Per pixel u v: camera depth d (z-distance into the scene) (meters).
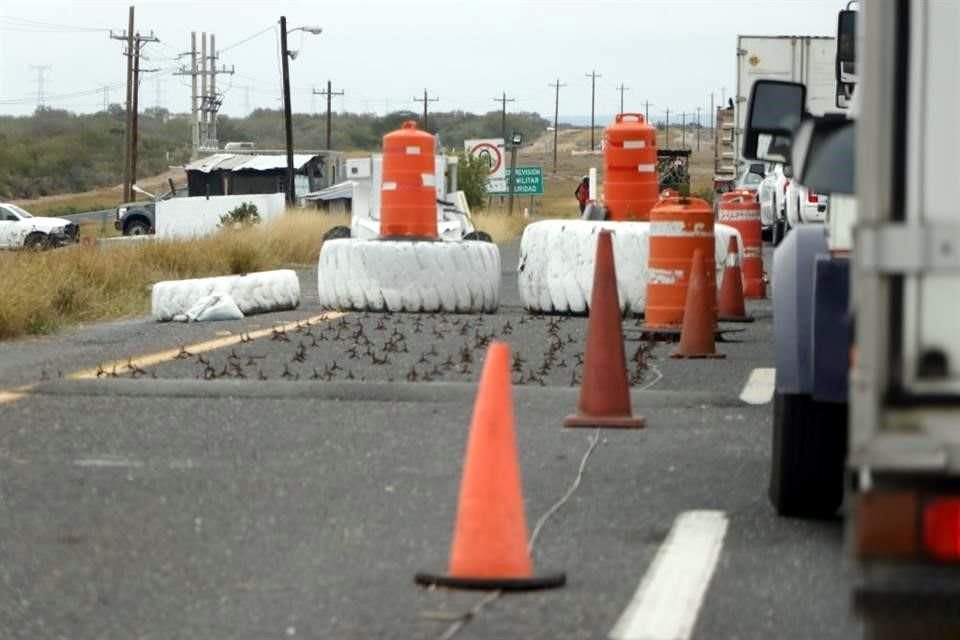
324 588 13.52
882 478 8.20
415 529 15.66
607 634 12.10
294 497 17.14
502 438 13.32
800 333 14.73
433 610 12.78
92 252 51.28
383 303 37.84
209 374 26.08
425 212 39.34
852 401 8.34
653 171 42.12
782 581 13.69
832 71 79.94
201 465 18.84
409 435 20.83
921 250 8.12
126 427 21.36
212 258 58.50
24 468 18.69
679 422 21.83
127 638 12.21
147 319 38.84
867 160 8.38
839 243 14.15
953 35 8.53
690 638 12.02
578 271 36.94
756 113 16.14
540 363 27.41
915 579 8.17
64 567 14.33
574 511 16.45
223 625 12.50
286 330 33.25
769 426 21.53
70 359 28.66
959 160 8.47
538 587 13.34
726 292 36.72
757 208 45.56
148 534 15.52
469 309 37.78
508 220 110.06
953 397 8.15
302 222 75.62
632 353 29.38
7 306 34.12
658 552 14.69
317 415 22.39
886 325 8.20
